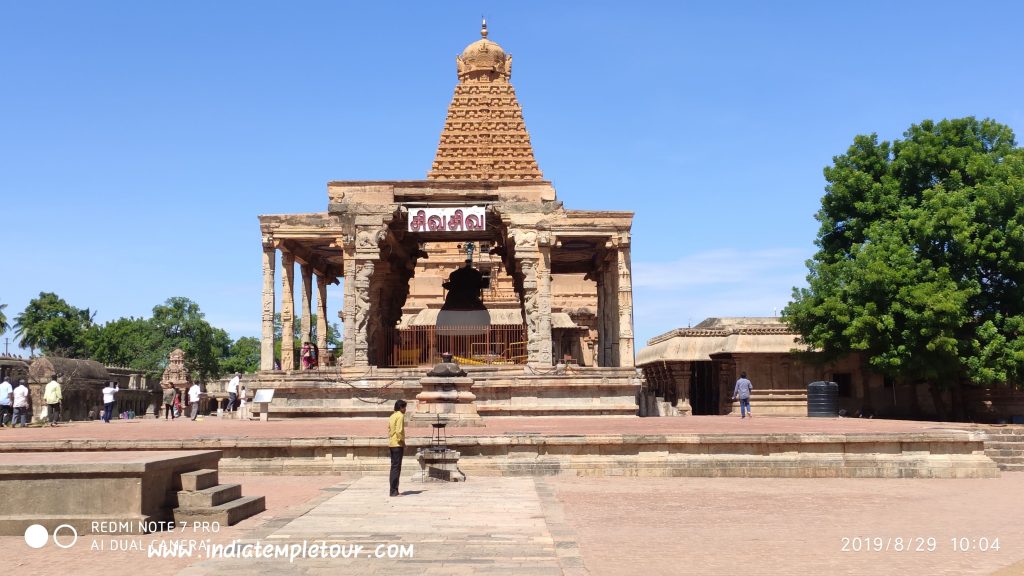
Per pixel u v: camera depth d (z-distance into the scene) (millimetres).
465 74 67750
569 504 17547
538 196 46094
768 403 52688
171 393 59781
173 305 102000
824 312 45625
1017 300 43375
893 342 43750
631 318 45500
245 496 17000
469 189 46438
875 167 49094
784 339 53125
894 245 44031
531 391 40312
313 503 17031
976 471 22594
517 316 62688
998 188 42469
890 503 18000
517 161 65312
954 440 22844
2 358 65438
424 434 25453
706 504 17625
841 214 49719
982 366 42156
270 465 22359
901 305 42875
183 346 98688
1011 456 26844
